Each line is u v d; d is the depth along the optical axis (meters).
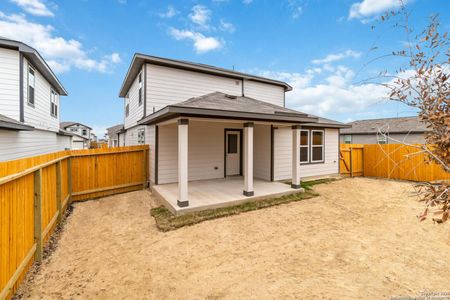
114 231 4.61
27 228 3.16
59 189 5.05
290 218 5.25
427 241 4.04
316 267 3.21
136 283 2.93
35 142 9.17
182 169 5.41
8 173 2.70
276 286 2.77
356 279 2.89
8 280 2.59
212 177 9.04
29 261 3.21
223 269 3.20
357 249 3.75
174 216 5.21
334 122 10.29
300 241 4.07
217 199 6.06
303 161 9.76
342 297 2.54
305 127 9.67
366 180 9.85
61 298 2.67
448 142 1.42
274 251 3.71
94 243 4.09
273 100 11.20
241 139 9.85
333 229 4.63
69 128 35.81
